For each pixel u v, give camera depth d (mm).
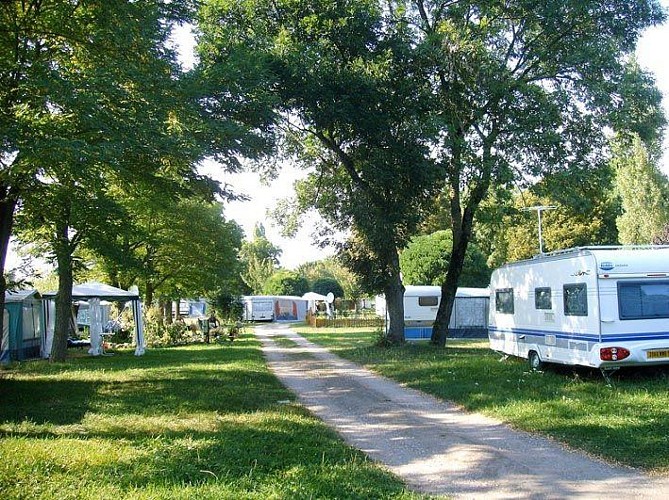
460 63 18688
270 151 14016
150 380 13969
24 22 10523
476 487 6047
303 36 19516
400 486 5988
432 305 29219
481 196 21188
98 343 22734
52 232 17344
